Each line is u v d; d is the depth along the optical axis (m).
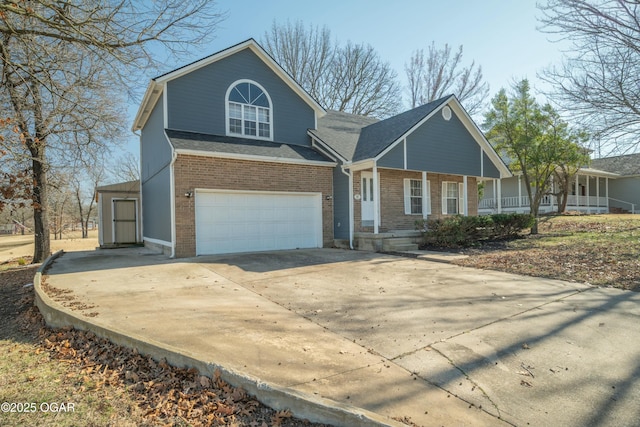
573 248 10.40
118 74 7.32
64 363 3.79
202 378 3.22
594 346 3.98
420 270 8.54
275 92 14.12
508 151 17.58
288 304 5.72
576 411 2.77
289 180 12.58
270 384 2.93
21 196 6.68
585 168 25.89
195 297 6.11
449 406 2.84
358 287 6.85
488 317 4.97
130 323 4.64
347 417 2.55
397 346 4.02
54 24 5.90
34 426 2.71
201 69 12.43
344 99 30.19
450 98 14.51
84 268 9.07
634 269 7.52
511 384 3.19
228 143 12.05
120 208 17.11
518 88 16.50
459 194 16.95
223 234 11.34
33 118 9.84
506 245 12.43
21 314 5.76
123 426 2.69
